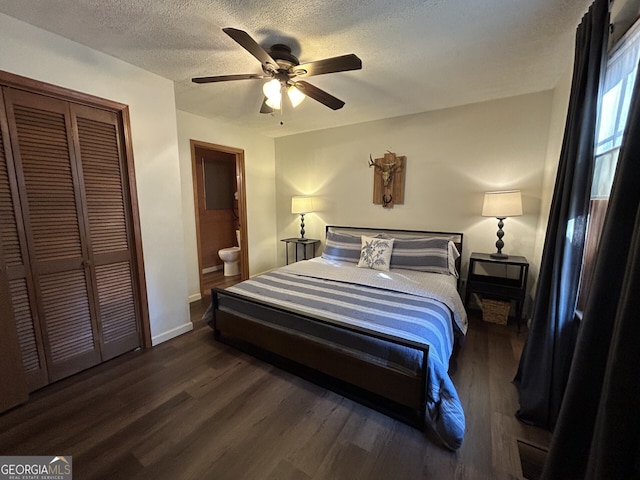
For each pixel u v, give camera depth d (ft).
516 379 6.34
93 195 6.74
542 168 9.16
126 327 7.63
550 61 6.90
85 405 5.75
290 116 11.42
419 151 11.14
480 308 10.71
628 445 2.42
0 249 5.36
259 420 5.35
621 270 2.97
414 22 5.37
